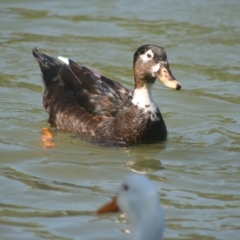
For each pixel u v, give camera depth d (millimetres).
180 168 13008
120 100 14586
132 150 13773
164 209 11297
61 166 12867
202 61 18391
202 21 20422
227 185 12297
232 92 16891
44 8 21422
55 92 15320
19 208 11242
